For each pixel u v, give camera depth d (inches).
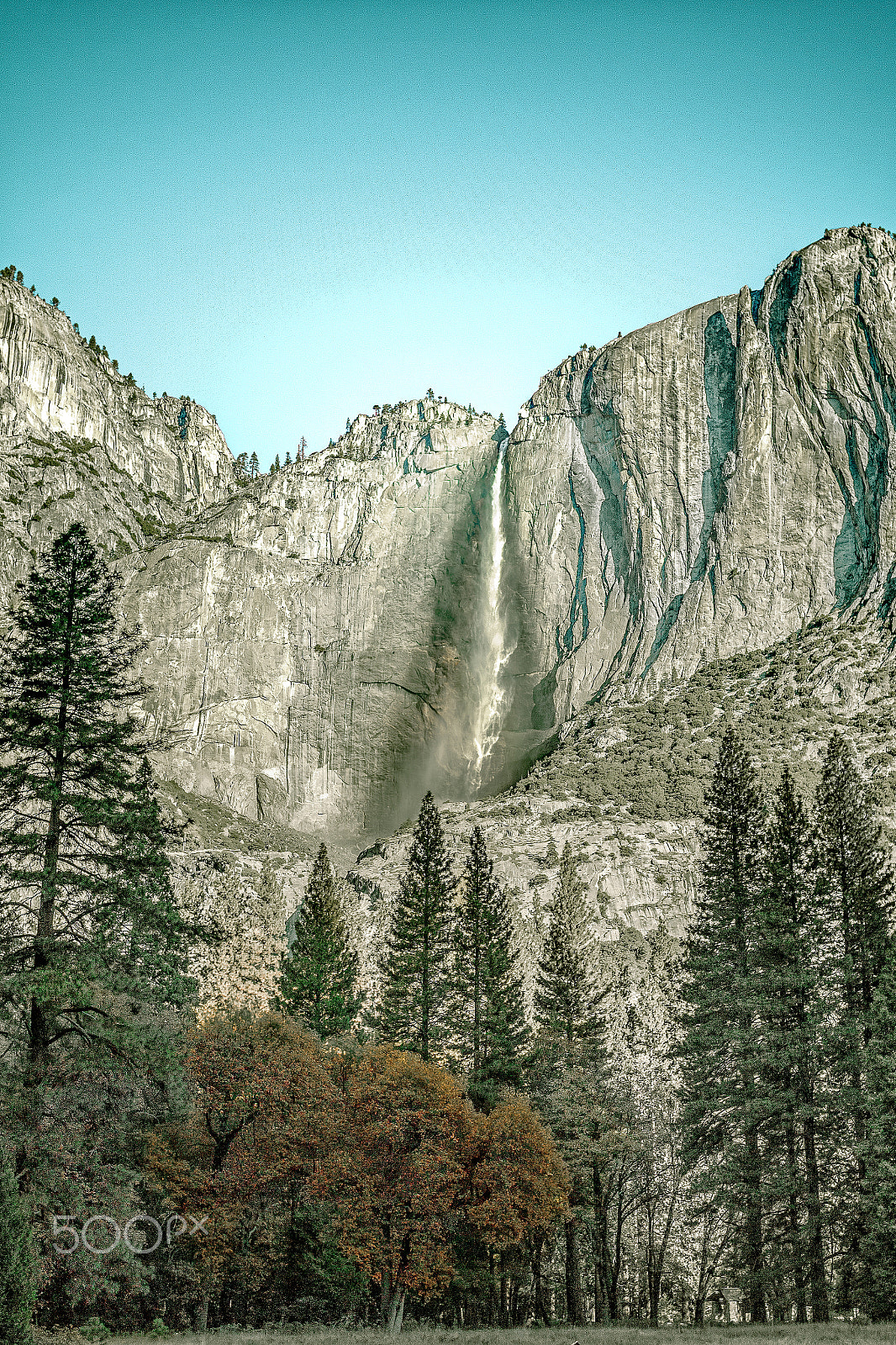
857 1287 1862.7
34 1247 1122.7
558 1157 2086.6
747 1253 2021.4
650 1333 1672.0
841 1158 2034.9
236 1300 1979.6
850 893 2193.7
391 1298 1999.3
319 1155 1911.9
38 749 1427.2
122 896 1433.3
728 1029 2118.6
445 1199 1913.1
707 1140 2176.4
